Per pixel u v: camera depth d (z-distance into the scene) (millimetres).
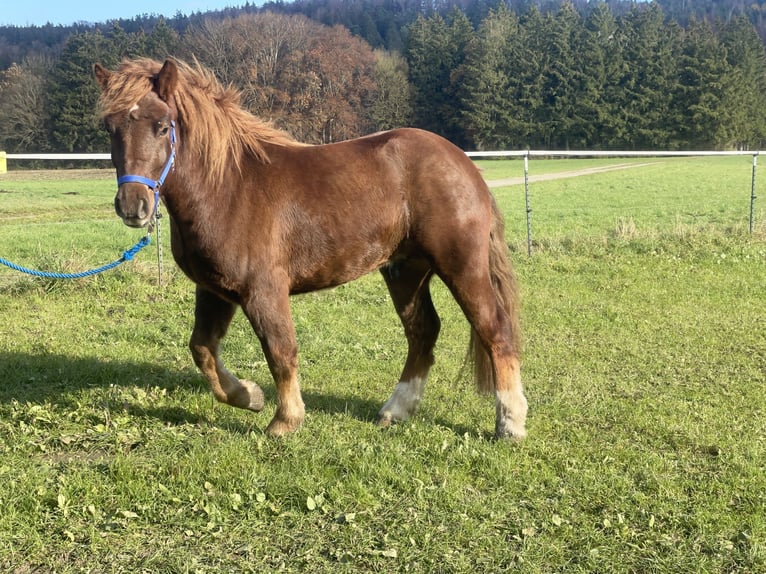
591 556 3031
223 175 3809
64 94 48969
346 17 94312
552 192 28359
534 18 71125
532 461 3963
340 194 4023
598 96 62969
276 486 3545
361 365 5844
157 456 3902
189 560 2975
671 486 3637
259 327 3885
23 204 23344
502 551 3080
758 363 5832
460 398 5129
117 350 6117
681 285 8891
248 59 49344
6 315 7246
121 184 3553
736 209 20859
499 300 4375
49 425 4391
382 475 3701
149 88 3656
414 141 4258
